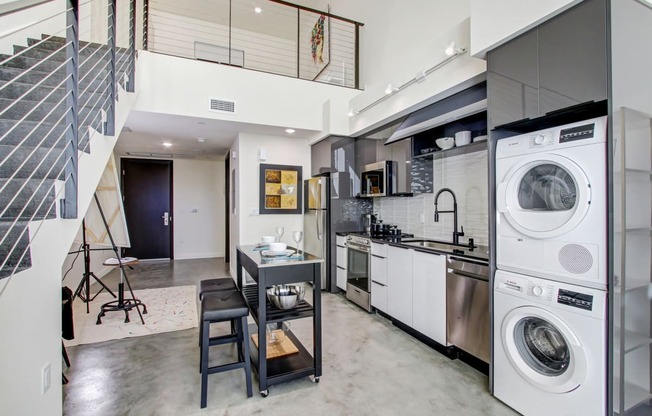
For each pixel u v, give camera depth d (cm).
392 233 400
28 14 332
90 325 335
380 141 421
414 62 307
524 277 188
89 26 420
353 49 519
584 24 158
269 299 240
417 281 294
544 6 172
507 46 197
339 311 381
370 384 226
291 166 517
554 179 182
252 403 204
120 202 361
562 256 170
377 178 417
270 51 745
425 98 295
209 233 768
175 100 379
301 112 450
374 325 336
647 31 168
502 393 202
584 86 158
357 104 425
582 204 159
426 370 244
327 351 275
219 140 540
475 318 234
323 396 212
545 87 175
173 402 204
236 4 653
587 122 160
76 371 242
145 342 296
